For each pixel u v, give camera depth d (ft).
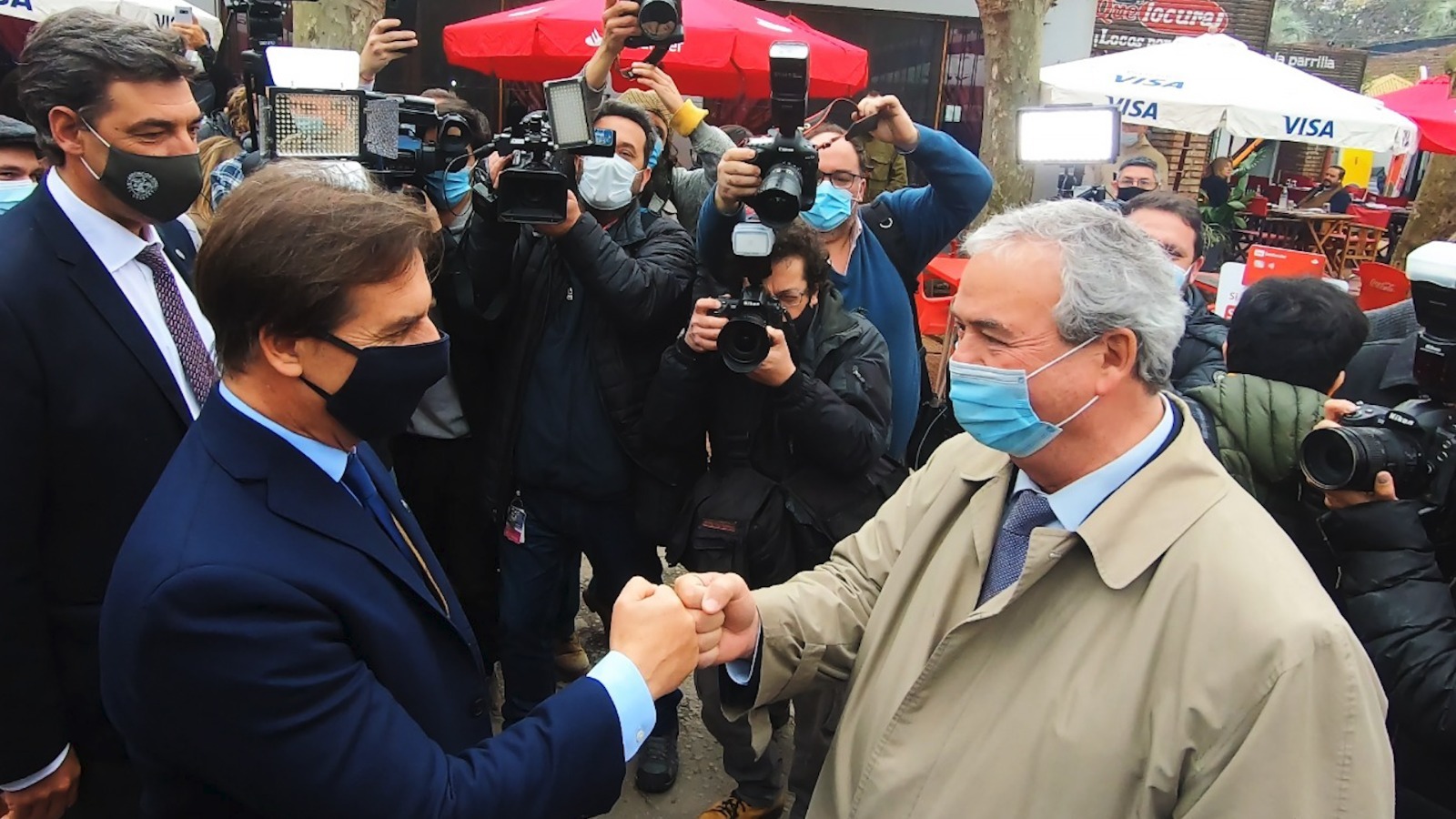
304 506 3.47
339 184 3.54
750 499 7.14
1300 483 5.73
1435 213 24.99
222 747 3.10
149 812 3.48
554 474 8.08
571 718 3.62
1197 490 3.76
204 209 8.39
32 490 5.14
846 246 8.90
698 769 9.16
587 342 7.91
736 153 6.64
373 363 3.39
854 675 4.66
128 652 3.11
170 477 3.47
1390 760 3.31
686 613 4.11
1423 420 4.83
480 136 8.41
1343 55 40.73
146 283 5.69
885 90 29.91
